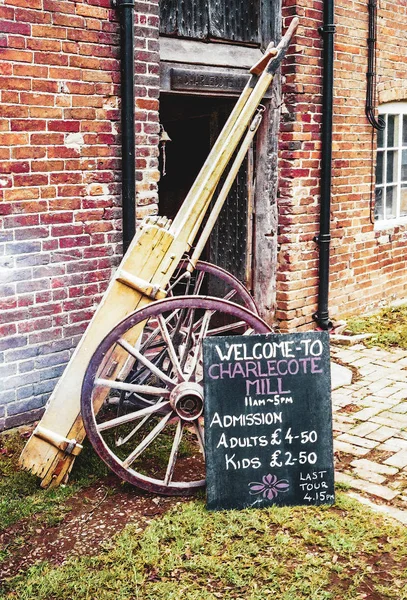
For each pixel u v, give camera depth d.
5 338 4.32
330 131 6.39
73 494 3.66
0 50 4.09
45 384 4.55
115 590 2.86
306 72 6.15
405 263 8.13
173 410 3.61
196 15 5.37
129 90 4.67
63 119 4.44
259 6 5.86
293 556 3.08
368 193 7.26
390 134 7.89
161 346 4.88
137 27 4.75
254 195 6.34
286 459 3.49
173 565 3.00
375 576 2.95
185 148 7.48
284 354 3.50
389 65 7.34
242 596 2.82
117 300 3.80
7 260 4.28
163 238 3.87
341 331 6.81
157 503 3.57
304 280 6.50
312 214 6.48
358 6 6.70
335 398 5.16
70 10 4.38
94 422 3.49
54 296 4.54
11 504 3.51
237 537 3.23
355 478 3.88
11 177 4.23
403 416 4.80
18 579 2.94
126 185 4.77
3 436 4.30
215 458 3.43
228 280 4.74
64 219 4.53
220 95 5.66
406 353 6.26
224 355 3.45
